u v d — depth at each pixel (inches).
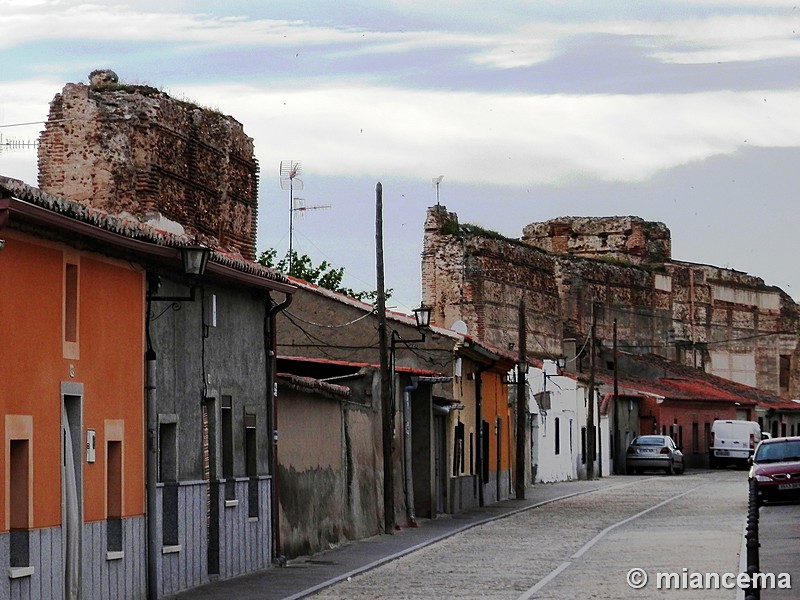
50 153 1248.2
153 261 880.9
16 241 687.1
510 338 3211.1
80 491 759.7
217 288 1017.5
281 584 962.7
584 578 964.0
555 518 1691.7
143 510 861.2
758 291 4751.5
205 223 1333.7
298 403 1227.2
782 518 1562.5
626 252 4512.8
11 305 678.5
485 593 880.9
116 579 812.0
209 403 1000.9
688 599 832.3
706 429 3922.2
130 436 842.2
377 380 1520.7
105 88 1245.7
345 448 1366.9
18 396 683.4
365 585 962.1
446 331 1840.6
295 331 1807.3
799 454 1846.7
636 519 1621.6
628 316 4023.1
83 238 764.6
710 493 2239.2
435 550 1262.3
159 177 1245.1
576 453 3021.7
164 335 908.0
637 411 3535.9
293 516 1190.9
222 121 1370.6
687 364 4330.7
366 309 1807.3
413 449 1701.5
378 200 1512.1
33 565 689.0
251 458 1098.7
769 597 833.5
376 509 1467.8
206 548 973.2
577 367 3580.2
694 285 4402.1
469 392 1990.7
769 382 4756.4
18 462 688.4
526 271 3309.5
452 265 3097.9
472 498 1971.0
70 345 752.3
